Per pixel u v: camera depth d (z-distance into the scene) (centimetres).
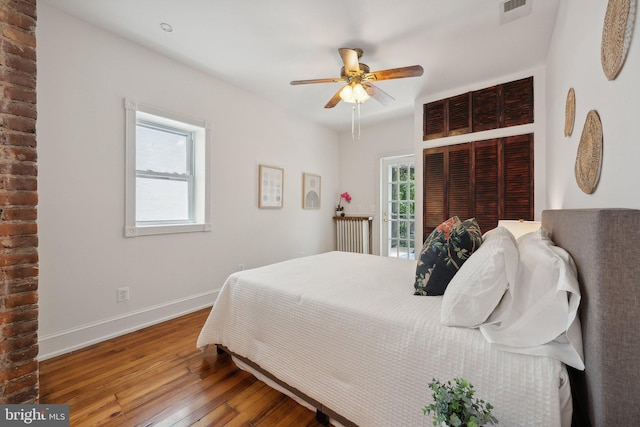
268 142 369
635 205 85
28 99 128
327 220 481
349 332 128
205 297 296
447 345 104
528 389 88
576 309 87
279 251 388
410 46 238
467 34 222
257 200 355
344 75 234
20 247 126
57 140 197
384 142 455
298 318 147
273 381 160
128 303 237
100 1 188
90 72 213
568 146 172
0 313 121
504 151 296
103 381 168
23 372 127
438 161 340
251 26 214
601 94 113
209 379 171
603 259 76
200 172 294
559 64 196
